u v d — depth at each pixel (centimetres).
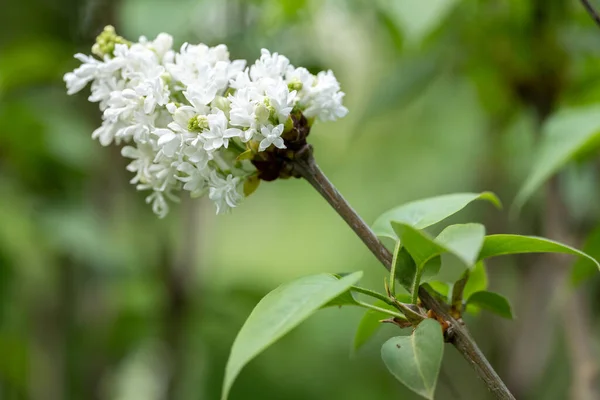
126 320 162
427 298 91
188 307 155
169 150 90
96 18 152
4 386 171
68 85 93
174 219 170
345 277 87
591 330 127
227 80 91
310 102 92
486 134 165
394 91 135
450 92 175
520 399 146
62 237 143
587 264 107
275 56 92
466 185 192
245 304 168
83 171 156
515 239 89
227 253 245
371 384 193
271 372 181
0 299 153
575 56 123
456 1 117
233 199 91
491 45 127
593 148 114
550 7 123
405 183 210
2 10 158
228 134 90
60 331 162
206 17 141
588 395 113
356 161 209
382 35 149
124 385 194
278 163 92
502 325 163
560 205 119
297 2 135
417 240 87
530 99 130
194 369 168
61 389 160
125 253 153
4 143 150
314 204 241
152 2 127
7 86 151
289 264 242
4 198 152
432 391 86
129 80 94
